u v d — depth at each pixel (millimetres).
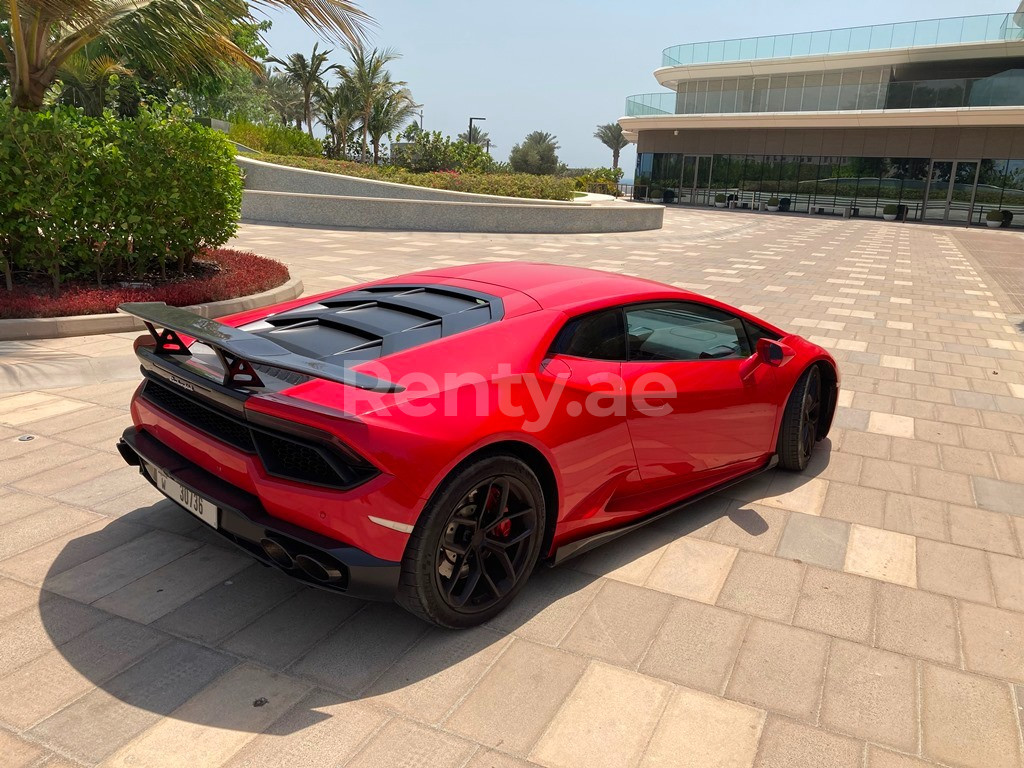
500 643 2705
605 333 3182
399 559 2420
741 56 38219
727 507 3953
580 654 2662
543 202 23016
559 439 2814
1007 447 5023
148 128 7648
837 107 35156
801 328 8914
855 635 2855
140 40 8328
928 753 2268
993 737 2346
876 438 5137
